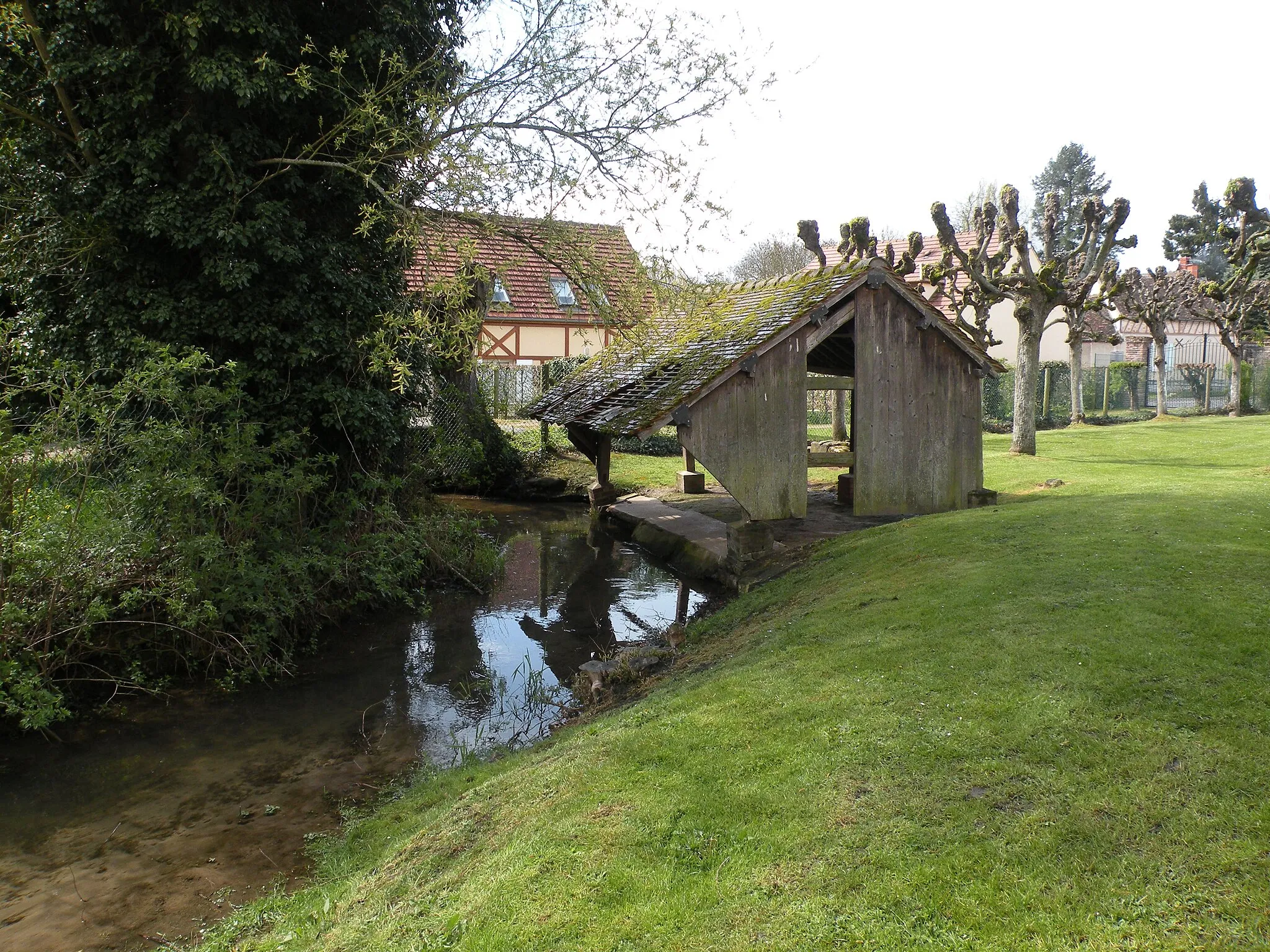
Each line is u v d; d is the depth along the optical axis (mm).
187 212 9742
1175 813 3732
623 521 16234
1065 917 3240
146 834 5805
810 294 11461
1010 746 4402
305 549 10195
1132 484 13203
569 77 10523
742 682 5969
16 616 7203
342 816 5980
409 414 12523
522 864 4086
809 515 12953
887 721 4871
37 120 9938
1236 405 29812
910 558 8570
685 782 4602
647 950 3361
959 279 30703
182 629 8539
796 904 3500
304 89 9992
